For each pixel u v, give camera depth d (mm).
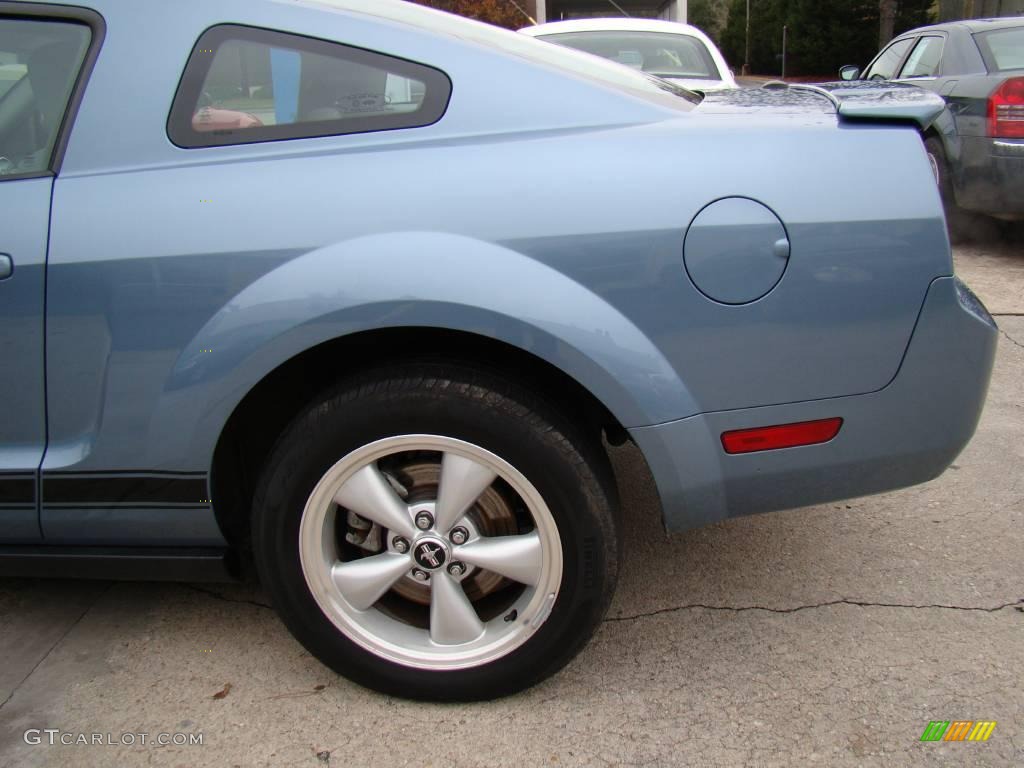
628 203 1786
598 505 1863
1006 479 3059
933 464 1966
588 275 1784
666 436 1838
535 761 1872
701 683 2098
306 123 1904
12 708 2064
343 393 1868
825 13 31891
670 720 1979
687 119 1917
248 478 2166
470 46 1930
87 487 1974
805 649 2211
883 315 1828
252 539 1996
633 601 2439
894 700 2018
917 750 1866
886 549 2660
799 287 1798
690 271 1784
